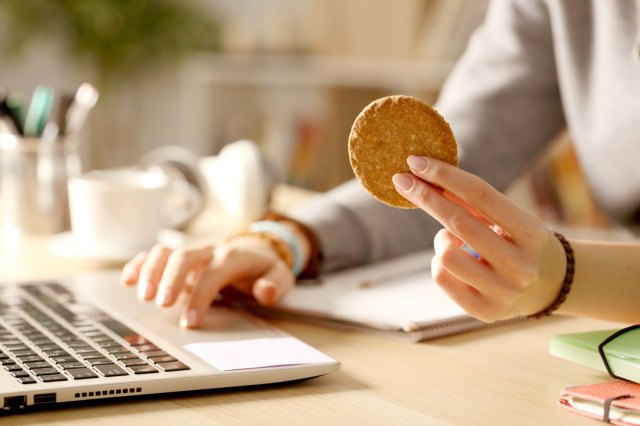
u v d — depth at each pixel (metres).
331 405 0.66
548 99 1.23
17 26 3.37
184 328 0.82
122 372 0.67
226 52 3.49
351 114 3.01
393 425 0.62
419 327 0.83
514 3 1.24
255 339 0.79
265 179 1.56
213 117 3.46
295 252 1.04
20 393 0.62
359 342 0.85
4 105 1.38
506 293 0.68
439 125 0.69
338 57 2.98
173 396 0.67
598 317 0.74
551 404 0.67
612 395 0.63
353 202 1.15
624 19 1.06
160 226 1.30
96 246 1.26
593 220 2.25
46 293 0.96
